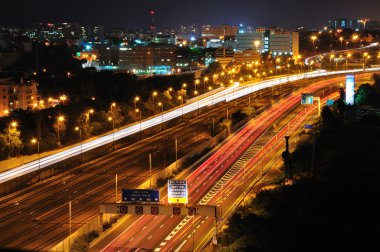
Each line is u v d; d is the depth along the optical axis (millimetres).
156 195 150000
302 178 179500
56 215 170625
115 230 158625
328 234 130125
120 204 150250
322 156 199000
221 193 188125
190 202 180875
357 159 187250
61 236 154125
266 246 133500
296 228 137500
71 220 166250
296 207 152000
